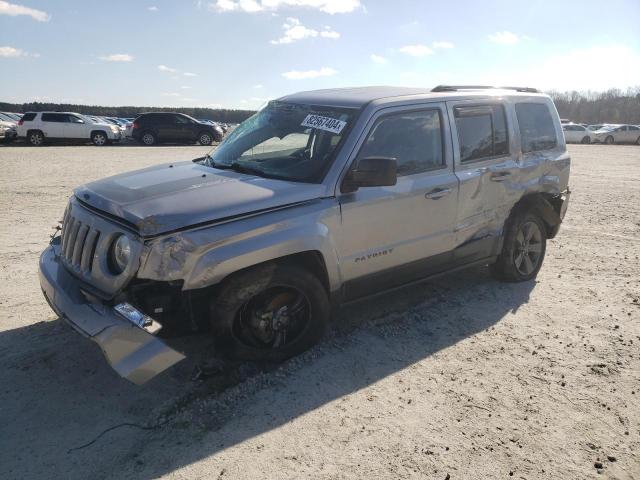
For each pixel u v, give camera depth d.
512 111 5.22
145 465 2.77
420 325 4.48
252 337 3.63
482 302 4.99
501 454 2.88
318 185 3.74
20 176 13.34
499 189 4.98
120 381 3.55
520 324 4.52
